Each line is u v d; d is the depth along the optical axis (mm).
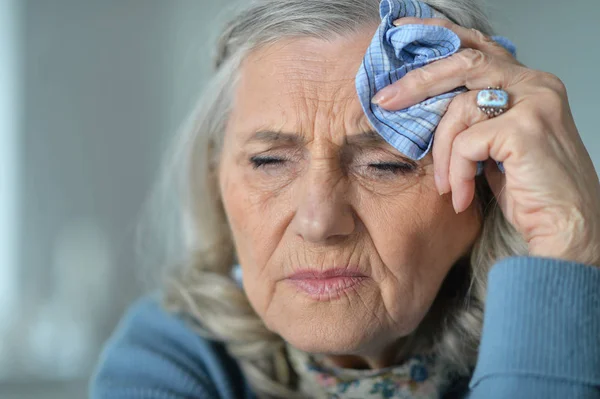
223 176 1239
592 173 1053
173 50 2729
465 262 1242
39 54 2619
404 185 1084
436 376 1249
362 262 1073
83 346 2498
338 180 1062
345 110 1052
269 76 1096
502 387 969
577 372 956
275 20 1100
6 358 2412
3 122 2594
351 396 1223
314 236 1040
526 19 2480
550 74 1075
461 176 1059
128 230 2670
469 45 1101
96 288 2611
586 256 1030
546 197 1037
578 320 978
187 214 1499
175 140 1564
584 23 2439
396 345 1250
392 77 1047
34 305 2555
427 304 1141
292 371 1345
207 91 1334
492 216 1194
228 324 1355
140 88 2709
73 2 2645
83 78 2658
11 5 2592
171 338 1427
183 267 1502
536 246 1056
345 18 1072
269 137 1084
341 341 1092
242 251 1189
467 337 1251
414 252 1093
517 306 993
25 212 2611
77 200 2656
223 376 1346
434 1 1165
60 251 2621
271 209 1104
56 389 2426
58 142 2643
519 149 1036
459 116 1052
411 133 1049
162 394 1310
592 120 2414
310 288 1092
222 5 2662
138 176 2703
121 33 2688
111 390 1343
